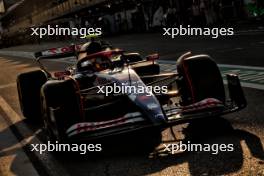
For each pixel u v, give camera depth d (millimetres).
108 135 4141
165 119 4246
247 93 6352
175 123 4230
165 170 3797
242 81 7293
